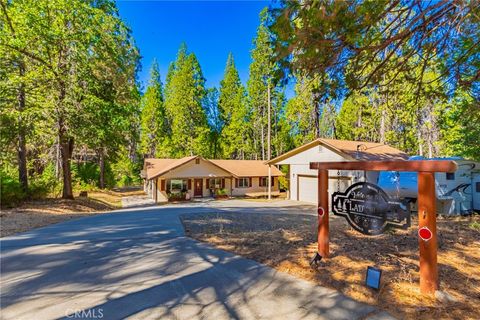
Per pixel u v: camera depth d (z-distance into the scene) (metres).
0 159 15.09
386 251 4.66
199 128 34.84
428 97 5.79
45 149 22.28
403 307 2.86
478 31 4.23
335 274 3.75
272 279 3.76
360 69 4.63
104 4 15.12
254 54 27.19
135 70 20.16
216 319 2.81
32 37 12.48
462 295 3.09
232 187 27.91
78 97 14.17
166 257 4.95
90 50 14.40
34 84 13.26
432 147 20.23
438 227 6.86
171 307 3.09
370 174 15.25
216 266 4.38
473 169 10.88
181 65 38.62
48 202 14.59
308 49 3.77
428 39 4.52
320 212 4.38
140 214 12.38
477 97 5.76
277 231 6.92
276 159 22.11
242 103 34.81
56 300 3.33
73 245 6.03
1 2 12.21
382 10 3.47
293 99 25.14
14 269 4.48
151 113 36.09
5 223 9.05
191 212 12.87
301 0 3.45
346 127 27.72
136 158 42.72
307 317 2.77
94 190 26.33
